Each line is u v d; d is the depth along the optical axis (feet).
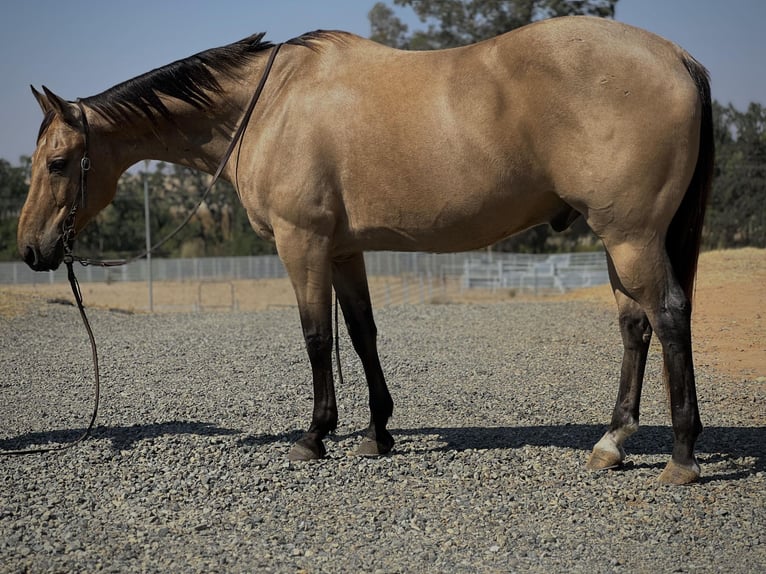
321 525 14.20
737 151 136.56
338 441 19.70
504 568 12.32
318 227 16.66
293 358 33.94
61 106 17.95
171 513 14.92
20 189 184.85
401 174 15.75
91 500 15.69
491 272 104.37
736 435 19.22
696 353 32.37
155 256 184.85
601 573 12.06
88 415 23.45
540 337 38.68
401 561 12.64
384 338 39.73
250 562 12.72
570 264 104.42
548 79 14.65
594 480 16.07
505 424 21.36
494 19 103.40
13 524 14.51
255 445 19.34
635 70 14.42
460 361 32.53
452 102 15.33
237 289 127.75
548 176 15.06
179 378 29.71
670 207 14.67
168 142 18.60
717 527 13.56
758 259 62.39
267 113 17.16
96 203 18.81
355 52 16.87
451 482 16.25
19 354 36.47
